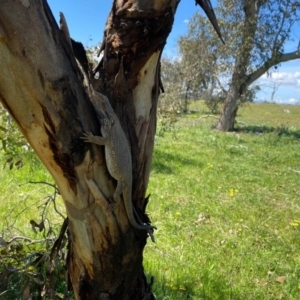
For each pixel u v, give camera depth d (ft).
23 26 5.88
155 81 7.98
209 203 25.31
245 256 17.97
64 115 6.59
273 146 54.29
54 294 10.92
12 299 11.86
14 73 6.11
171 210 23.30
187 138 54.80
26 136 6.86
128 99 7.73
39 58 6.10
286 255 18.72
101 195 7.38
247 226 22.00
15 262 12.40
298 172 38.04
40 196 21.52
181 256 17.01
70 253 9.05
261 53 65.31
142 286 9.41
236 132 69.31
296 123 94.94
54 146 6.81
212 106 79.87
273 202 27.61
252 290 15.06
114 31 7.41
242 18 65.26
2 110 13.83
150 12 6.95
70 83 6.56
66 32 6.57
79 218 7.57
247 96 72.08
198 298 13.78
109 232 7.76
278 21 63.93
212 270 16.16
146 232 8.46
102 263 8.08
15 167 25.21
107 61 7.61
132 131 7.88
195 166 36.19
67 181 7.21
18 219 18.21
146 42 7.27
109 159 7.29
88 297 8.66
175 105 44.39
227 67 68.74
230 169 36.52
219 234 20.38
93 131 7.09
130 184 7.74
